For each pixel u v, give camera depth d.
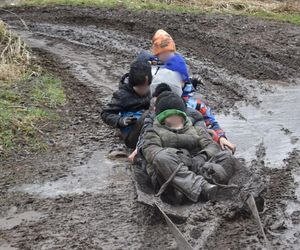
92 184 6.95
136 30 15.62
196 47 13.82
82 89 10.70
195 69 12.04
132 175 6.92
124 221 5.94
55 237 5.73
